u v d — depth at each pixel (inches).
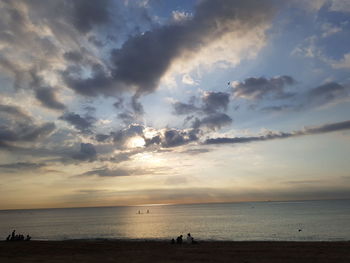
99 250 1214.3
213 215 6053.2
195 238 2148.1
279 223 3447.3
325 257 946.1
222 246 1288.1
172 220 4749.0
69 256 1040.8
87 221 5196.9
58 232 3036.4
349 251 1056.8
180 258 977.5
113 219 5703.7
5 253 1152.8
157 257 1002.1
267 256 990.4
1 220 6510.8
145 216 6702.8
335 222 3324.3
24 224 4739.2
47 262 910.4
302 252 1057.5
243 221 3991.1
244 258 960.3
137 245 1374.3
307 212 5994.1
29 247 1328.7
